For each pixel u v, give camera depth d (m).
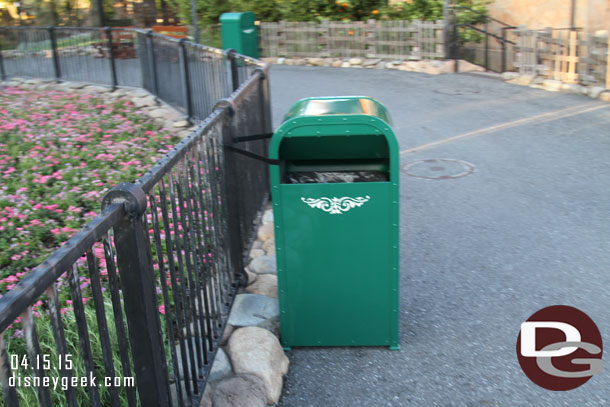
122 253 2.34
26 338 1.67
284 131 3.53
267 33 18.50
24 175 7.22
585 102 10.96
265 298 4.33
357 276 3.79
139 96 11.34
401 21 15.77
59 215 6.14
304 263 3.77
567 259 5.09
